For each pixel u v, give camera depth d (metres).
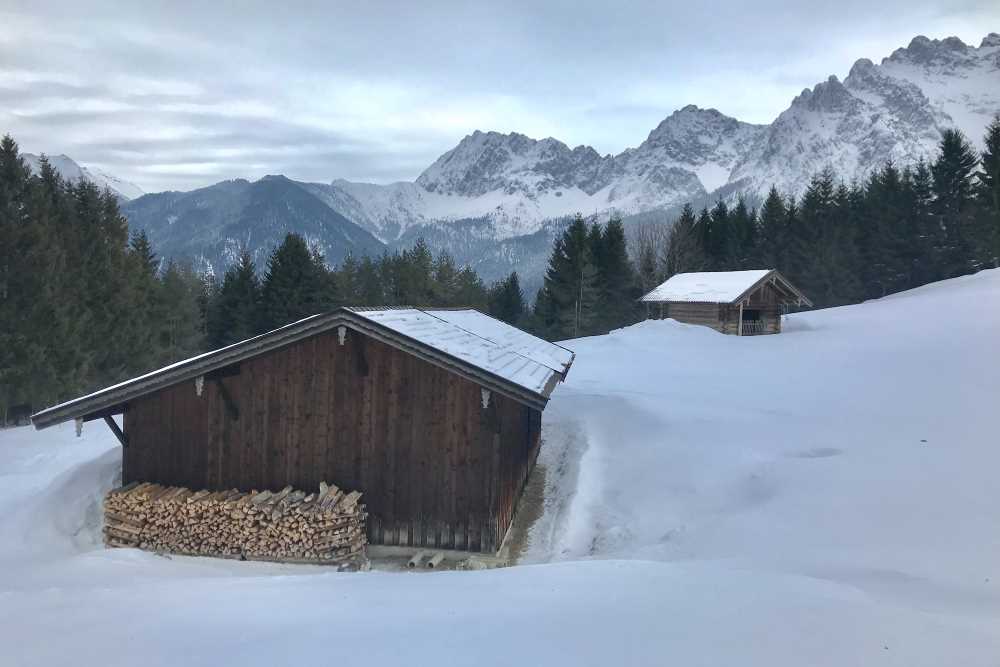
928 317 35.94
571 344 38.06
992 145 62.41
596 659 4.89
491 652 5.14
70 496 13.30
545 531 12.88
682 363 29.64
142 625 6.47
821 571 8.05
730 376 25.55
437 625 6.00
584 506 13.45
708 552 9.88
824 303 67.00
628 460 15.23
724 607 6.17
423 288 75.25
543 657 4.98
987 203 61.91
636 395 21.11
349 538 11.38
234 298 57.03
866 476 11.61
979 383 20.03
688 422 17.11
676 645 5.14
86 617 6.91
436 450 11.85
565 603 6.64
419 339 11.48
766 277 41.59
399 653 5.20
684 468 14.02
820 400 19.78
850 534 9.54
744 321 42.19
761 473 12.99
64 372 31.52
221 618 6.66
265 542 11.41
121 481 13.70
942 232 65.12
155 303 47.72
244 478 12.37
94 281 37.31
